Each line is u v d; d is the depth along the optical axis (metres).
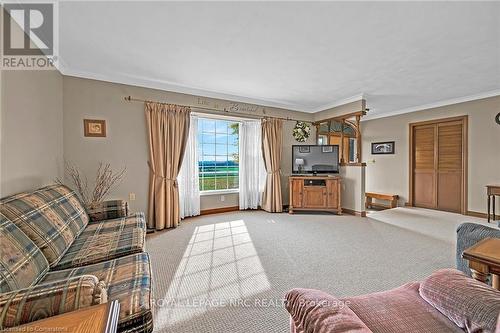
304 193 4.62
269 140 4.82
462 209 4.52
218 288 1.90
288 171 5.18
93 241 1.78
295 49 2.58
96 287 0.94
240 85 3.77
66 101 3.07
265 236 3.20
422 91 4.06
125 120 3.46
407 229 3.53
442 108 4.79
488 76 3.35
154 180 3.57
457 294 0.92
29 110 2.16
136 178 3.54
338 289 1.87
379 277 2.05
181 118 3.84
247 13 1.96
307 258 2.46
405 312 0.95
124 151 3.45
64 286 0.91
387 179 5.77
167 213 3.58
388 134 5.74
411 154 5.32
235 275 2.11
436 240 3.02
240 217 4.30
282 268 2.24
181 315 1.57
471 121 4.39
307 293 0.93
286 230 3.47
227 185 4.86
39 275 1.20
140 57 2.78
